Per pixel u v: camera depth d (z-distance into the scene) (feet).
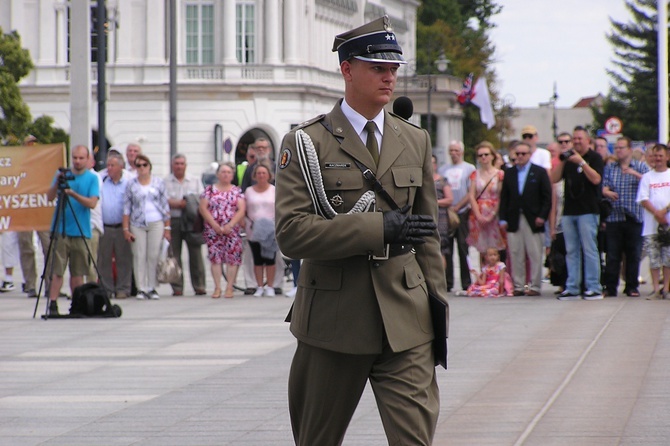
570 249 138.31
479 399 76.54
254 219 152.97
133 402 78.23
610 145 289.53
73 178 130.41
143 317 129.08
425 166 47.19
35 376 89.45
